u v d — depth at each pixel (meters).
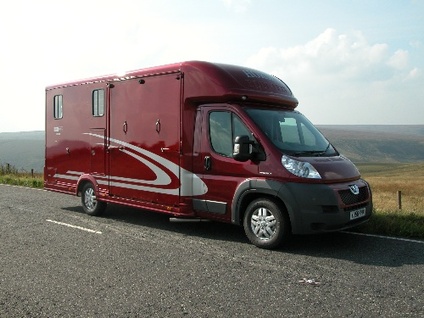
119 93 8.77
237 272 5.43
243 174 6.84
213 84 7.19
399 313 4.13
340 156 7.23
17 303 4.42
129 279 5.18
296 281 5.07
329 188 6.23
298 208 6.23
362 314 4.10
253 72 7.77
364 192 6.83
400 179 63.72
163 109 7.90
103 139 9.14
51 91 10.60
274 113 7.38
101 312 4.18
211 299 4.51
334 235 7.48
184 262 5.90
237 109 7.04
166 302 4.43
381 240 7.11
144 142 8.25
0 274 5.38
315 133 7.62
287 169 6.36
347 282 5.02
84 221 8.95
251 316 4.07
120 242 7.07
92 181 9.40
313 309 4.23
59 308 4.29
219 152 7.18
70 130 10.04
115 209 10.52
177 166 7.66
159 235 7.62
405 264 5.75
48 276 5.29
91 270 5.54
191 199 7.59
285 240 6.50
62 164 10.34
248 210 6.82
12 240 7.20
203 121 7.42
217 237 7.47
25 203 11.53
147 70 8.20
